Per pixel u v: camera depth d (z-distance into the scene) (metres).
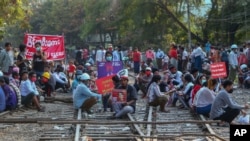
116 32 67.69
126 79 16.58
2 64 19.88
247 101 20.53
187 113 17.28
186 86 18.36
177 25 51.09
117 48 30.59
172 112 17.58
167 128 14.09
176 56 31.19
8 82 17.61
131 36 56.16
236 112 14.07
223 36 47.38
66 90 25.02
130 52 41.88
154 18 50.81
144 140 11.96
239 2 43.56
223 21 46.09
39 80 21.91
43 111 18.14
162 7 49.19
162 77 21.30
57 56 24.05
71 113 17.52
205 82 16.70
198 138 12.28
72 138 12.65
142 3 49.47
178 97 18.92
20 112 17.81
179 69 32.25
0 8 22.58
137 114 16.91
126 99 16.25
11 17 23.41
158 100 17.44
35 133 13.65
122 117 16.09
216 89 18.42
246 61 26.92
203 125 14.11
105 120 15.74
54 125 14.79
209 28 49.34
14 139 12.84
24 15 24.72
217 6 48.22
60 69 25.62
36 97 18.44
